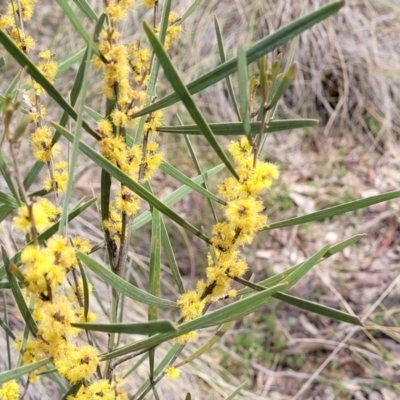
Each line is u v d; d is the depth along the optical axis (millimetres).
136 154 185
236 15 944
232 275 187
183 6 925
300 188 869
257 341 673
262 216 179
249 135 164
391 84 968
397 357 649
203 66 886
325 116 977
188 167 815
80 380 190
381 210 846
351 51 975
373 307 667
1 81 785
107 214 198
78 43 869
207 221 765
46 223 184
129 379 506
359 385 626
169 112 824
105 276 175
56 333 173
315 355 662
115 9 169
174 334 175
